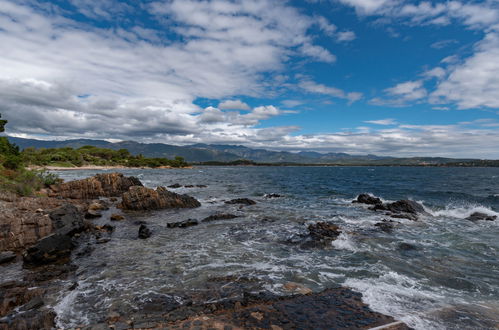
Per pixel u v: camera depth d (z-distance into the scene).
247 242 15.02
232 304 7.79
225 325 6.68
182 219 21.97
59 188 34.16
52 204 21.27
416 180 72.25
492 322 6.93
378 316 7.08
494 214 22.16
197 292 8.76
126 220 21.55
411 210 23.59
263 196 37.19
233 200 30.39
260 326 6.60
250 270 10.76
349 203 30.31
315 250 13.39
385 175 101.94
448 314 7.29
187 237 16.23
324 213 23.89
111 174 38.84
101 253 13.18
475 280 9.77
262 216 22.52
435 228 18.05
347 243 14.36
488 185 56.19
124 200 26.67
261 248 13.86
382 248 13.62
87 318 7.36
